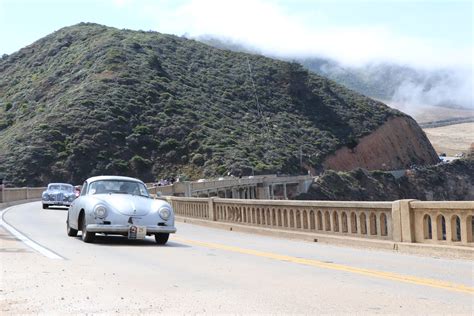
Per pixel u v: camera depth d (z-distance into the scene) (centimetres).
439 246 1236
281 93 13250
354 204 1503
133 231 1391
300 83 13800
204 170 8894
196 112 10612
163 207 1449
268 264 1116
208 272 1000
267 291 822
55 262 1088
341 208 1561
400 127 14262
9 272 960
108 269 1019
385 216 1427
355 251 1362
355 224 1531
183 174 8794
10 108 10556
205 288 842
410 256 1251
